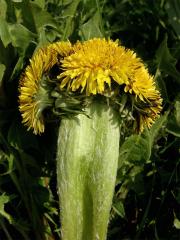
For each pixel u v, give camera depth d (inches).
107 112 10.2
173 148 13.4
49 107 10.4
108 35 15.6
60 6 14.4
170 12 15.2
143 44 15.9
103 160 10.2
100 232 10.4
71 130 10.2
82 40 13.4
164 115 12.8
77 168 10.2
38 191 12.8
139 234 12.9
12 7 12.9
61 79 10.0
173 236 12.8
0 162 12.6
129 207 13.4
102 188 10.2
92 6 14.5
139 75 10.0
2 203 12.2
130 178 12.9
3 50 12.7
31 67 10.6
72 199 10.3
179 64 14.8
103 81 9.6
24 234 13.0
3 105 13.0
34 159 12.8
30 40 12.6
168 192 13.1
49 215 13.1
